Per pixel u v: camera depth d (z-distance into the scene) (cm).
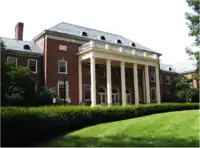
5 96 2333
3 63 2462
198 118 1376
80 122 1550
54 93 2850
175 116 1512
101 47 3256
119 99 3838
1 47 2691
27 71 2614
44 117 1213
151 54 3869
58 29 3456
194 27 1927
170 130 1180
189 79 4641
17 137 1034
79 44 3491
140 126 1317
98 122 1675
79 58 3422
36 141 1157
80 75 3394
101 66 3709
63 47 3338
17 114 1035
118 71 3934
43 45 3266
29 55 3172
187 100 4284
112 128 1355
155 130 1208
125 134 1188
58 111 1416
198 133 1082
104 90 3691
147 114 2105
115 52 3353
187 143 927
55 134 1313
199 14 1916
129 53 3522
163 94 4675
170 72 5197
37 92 2672
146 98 3791
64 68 3300
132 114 1950
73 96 3281
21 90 2409
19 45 3250
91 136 1227
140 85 4159
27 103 2441
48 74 3134
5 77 2384
